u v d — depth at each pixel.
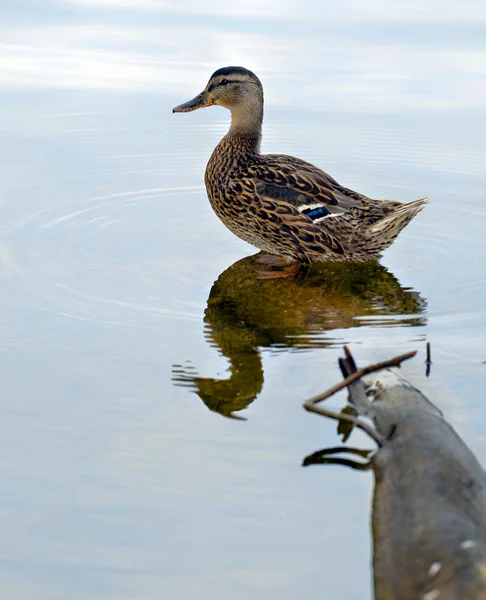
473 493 6.64
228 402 8.33
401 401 8.07
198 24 24.80
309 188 13.34
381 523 6.51
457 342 9.74
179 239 13.24
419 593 5.75
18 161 15.82
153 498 6.82
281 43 22.80
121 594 5.85
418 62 21.31
